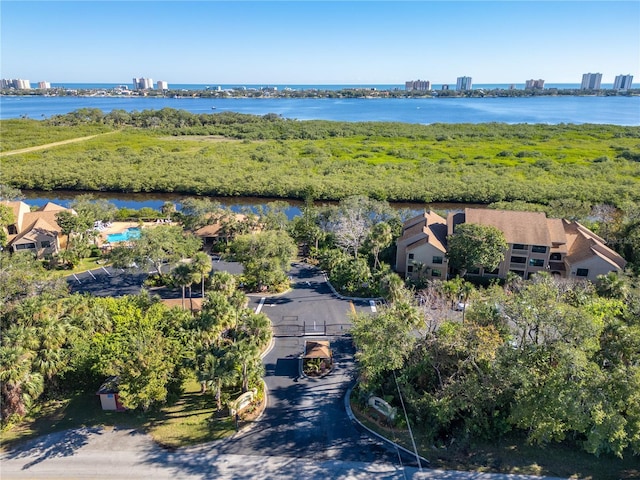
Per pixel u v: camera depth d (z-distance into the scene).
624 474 32.62
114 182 120.81
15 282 48.09
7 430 36.47
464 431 35.69
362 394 39.50
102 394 38.50
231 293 47.84
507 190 109.62
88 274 66.19
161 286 62.16
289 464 33.41
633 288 51.38
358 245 69.56
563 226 66.44
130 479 32.09
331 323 52.88
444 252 61.47
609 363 34.75
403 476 32.38
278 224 76.38
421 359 39.81
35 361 37.06
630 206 75.19
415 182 117.88
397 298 48.84
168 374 36.94
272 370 44.44
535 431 32.34
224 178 121.94
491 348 34.16
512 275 56.88
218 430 36.81
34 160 138.88
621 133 190.50
